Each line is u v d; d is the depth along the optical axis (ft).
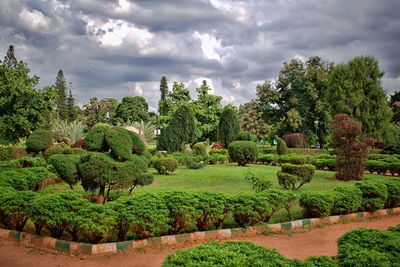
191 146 93.86
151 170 56.95
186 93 126.93
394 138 96.37
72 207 18.95
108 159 25.95
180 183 41.60
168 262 10.99
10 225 21.38
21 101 71.46
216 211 20.98
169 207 20.15
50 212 18.78
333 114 100.17
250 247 11.89
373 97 95.35
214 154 80.07
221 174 51.31
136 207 19.16
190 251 11.45
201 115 125.59
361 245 12.54
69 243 18.26
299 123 123.44
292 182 36.99
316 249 19.29
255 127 147.13
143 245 18.95
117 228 19.31
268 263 10.66
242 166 70.18
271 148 99.14
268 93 135.13
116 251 18.15
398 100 143.84
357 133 47.29
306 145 106.32
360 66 96.37
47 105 75.15
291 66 130.41
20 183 29.99
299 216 25.26
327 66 127.54
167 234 20.38
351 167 47.06
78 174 27.04
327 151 90.53
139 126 135.85
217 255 10.95
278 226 22.76
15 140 72.74
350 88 95.61
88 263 16.69
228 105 122.93
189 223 20.49
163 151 88.12
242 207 21.70
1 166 40.78
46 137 59.31
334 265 11.15
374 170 59.26
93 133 27.78
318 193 25.12
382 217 27.17
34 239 19.36
